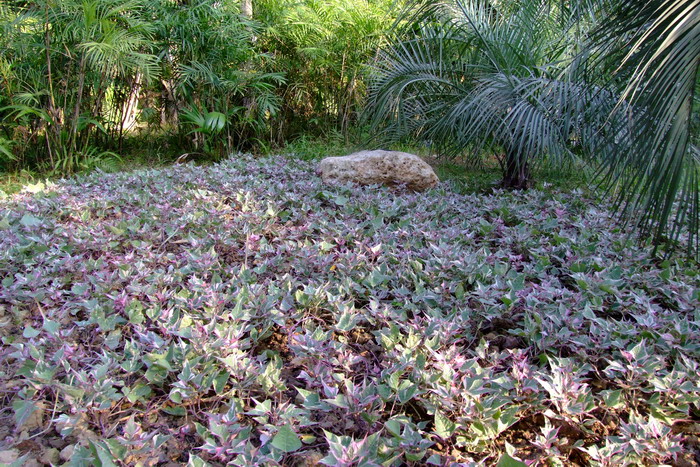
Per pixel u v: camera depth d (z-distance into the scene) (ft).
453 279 8.64
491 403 5.33
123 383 5.74
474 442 5.01
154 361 5.88
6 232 9.81
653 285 8.57
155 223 11.00
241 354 6.07
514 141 13.23
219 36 18.95
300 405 5.84
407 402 5.91
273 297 7.39
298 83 22.13
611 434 5.53
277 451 4.81
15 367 6.45
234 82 19.12
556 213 12.09
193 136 20.80
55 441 5.27
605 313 8.14
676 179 6.80
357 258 8.80
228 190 13.52
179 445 5.26
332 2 20.75
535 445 5.32
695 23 6.04
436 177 15.25
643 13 7.29
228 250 10.19
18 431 5.32
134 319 6.93
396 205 12.45
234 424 5.22
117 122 20.04
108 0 15.75
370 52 21.68
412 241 10.23
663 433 5.08
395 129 16.29
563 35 14.21
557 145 12.45
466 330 7.30
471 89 14.83
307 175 15.61
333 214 12.14
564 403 5.38
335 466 4.46
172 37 18.70
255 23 19.65
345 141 22.56
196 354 6.13
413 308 7.52
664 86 6.49
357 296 8.27
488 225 11.08
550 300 7.79
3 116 16.65
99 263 8.60
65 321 7.43
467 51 15.94
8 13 15.51
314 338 6.40
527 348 6.60
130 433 4.88
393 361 6.25
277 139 22.84
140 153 20.61
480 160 16.02
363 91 22.38
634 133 7.34
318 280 8.46
